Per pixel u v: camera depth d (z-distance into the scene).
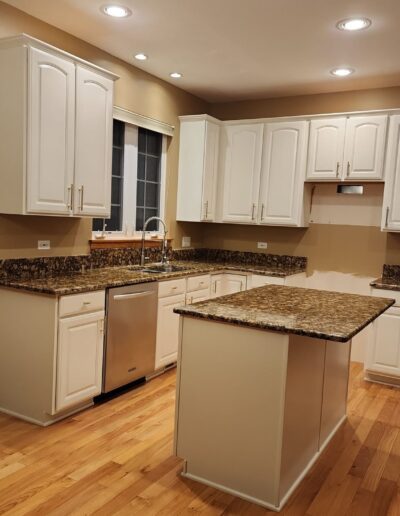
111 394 3.39
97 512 2.06
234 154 4.71
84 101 3.11
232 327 2.20
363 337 4.52
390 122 3.92
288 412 2.16
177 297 3.91
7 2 2.88
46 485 2.24
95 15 3.03
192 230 5.11
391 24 2.96
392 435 2.97
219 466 2.29
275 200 4.51
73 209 3.10
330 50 3.46
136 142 4.25
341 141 4.15
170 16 3.00
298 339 2.19
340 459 2.64
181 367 2.36
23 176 2.76
